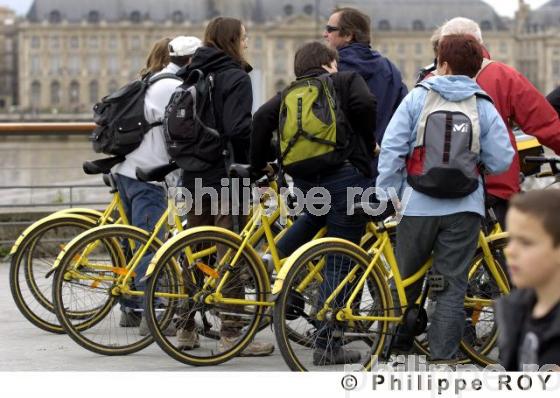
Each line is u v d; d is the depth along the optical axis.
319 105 18.03
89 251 20.67
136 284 20.39
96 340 20.48
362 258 17.66
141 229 20.53
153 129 22.00
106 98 22.08
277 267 18.88
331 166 18.16
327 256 17.77
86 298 21.00
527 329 9.98
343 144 18.09
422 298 17.88
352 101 18.22
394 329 17.72
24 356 20.12
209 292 18.70
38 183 38.06
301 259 17.19
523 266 9.84
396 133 17.11
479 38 20.14
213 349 19.45
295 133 18.05
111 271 20.48
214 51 20.25
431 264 17.88
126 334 20.84
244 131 19.81
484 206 17.61
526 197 9.86
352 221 18.67
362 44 21.84
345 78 18.36
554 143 19.73
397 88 21.89
